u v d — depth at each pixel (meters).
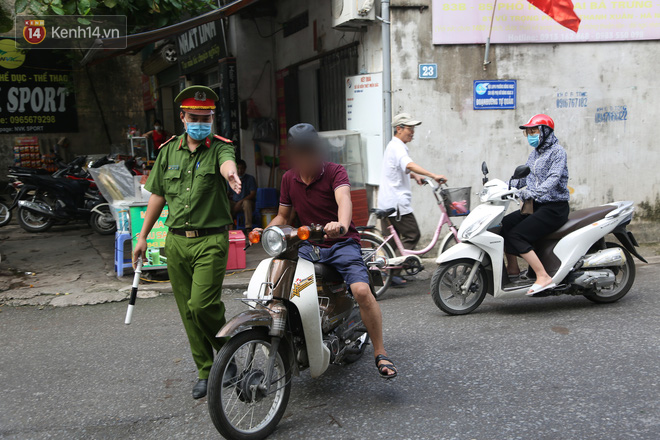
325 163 3.54
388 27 7.11
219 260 3.54
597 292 5.34
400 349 4.39
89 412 3.58
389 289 6.27
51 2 6.68
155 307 5.80
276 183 10.90
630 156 7.85
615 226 5.21
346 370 4.03
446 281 5.23
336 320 3.62
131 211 6.51
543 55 7.50
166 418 3.47
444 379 3.81
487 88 7.42
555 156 5.06
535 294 5.06
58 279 6.69
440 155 7.41
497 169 7.58
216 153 3.55
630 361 3.97
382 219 6.16
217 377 2.95
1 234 9.74
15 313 5.66
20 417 3.54
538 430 3.11
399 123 6.12
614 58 7.64
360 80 7.59
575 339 4.44
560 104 7.62
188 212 3.52
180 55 12.98
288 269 3.24
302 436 3.17
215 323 3.56
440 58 7.27
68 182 9.56
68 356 4.54
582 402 3.40
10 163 15.62
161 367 4.26
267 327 3.18
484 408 3.38
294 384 3.84
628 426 3.11
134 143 14.14
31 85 15.73
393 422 3.27
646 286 5.93
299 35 9.75
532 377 3.78
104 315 5.57
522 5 7.33
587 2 7.47
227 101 10.71
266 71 10.86
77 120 16.41
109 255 7.98
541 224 5.00
